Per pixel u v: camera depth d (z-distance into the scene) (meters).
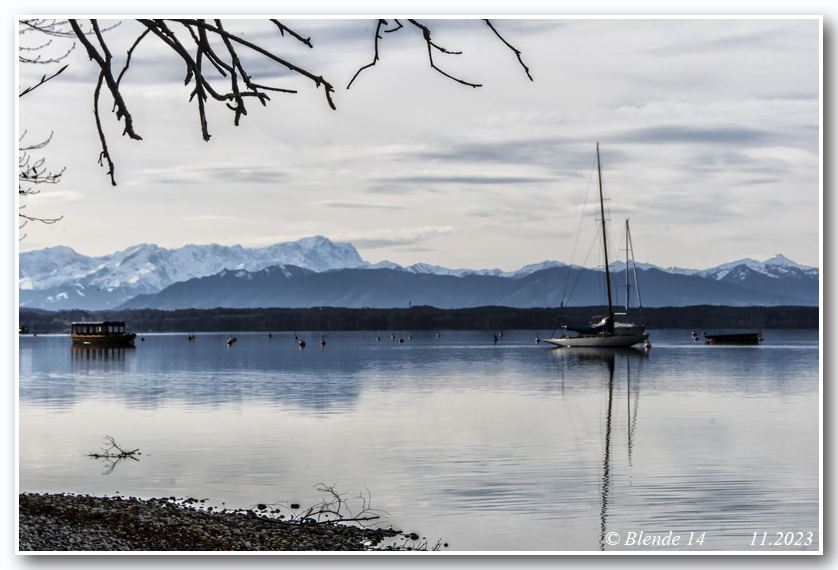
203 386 69.94
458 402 55.31
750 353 122.75
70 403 55.69
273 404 53.94
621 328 136.38
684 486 26.50
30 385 72.19
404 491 25.59
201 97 7.39
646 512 23.12
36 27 10.24
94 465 30.47
